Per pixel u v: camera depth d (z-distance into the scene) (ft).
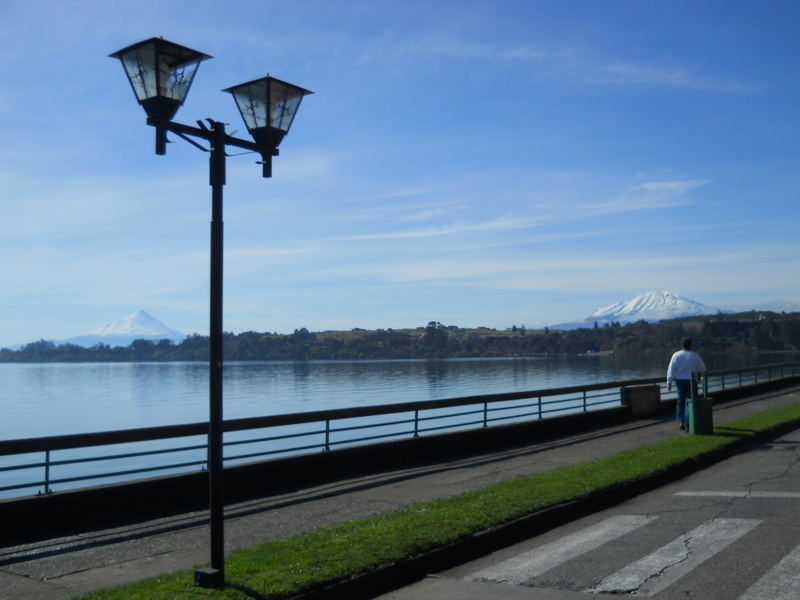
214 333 19.60
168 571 21.25
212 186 20.02
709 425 47.75
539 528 26.91
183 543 24.61
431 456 42.78
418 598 19.93
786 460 40.09
